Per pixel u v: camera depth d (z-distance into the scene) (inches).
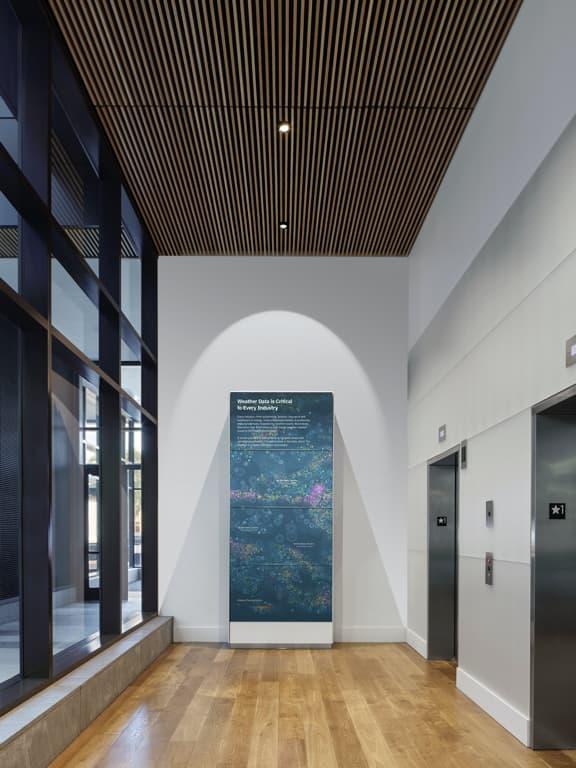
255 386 358.0
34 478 181.9
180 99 229.5
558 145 162.1
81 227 260.7
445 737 191.6
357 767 169.8
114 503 268.1
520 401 189.8
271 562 332.2
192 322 360.5
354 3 186.2
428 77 219.6
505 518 200.8
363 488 352.8
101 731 195.2
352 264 363.3
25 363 182.1
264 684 253.3
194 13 189.0
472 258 237.8
